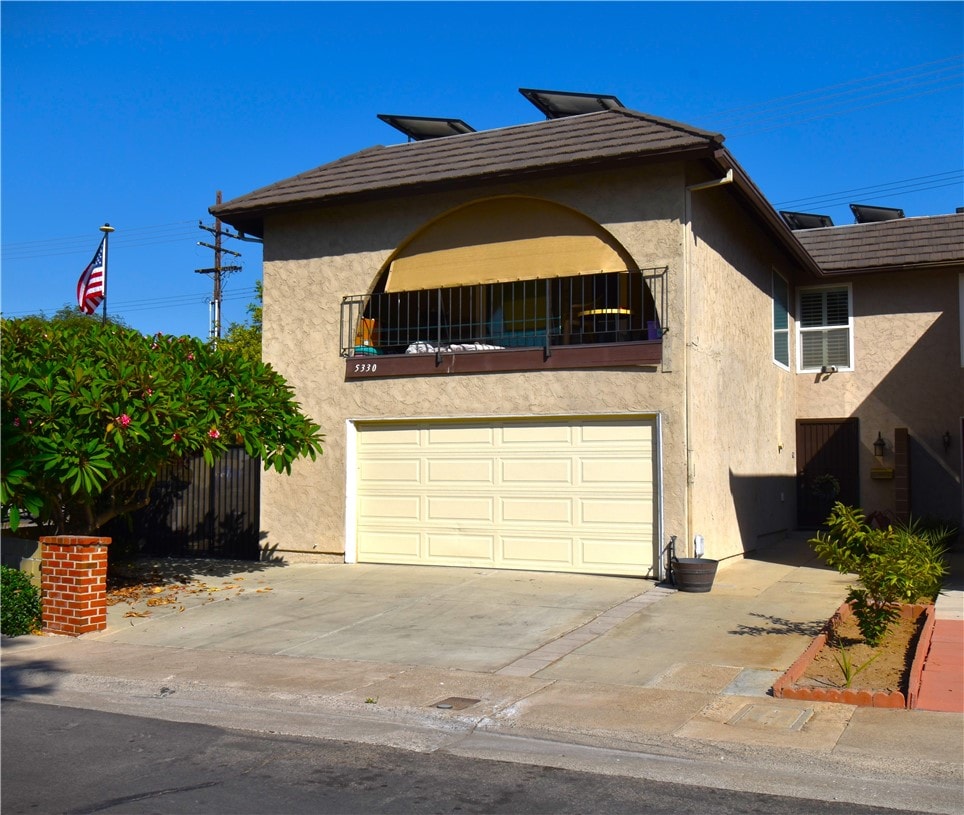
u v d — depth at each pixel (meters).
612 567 13.53
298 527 15.70
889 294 19.58
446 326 15.16
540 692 8.08
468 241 14.90
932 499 18.89
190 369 12.56
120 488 13.84
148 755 6.61
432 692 8.13
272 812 5.46
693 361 13.45
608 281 14.31
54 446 11.03
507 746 6.85
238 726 7.43
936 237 19.05
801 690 7.67
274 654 9.73
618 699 7.80
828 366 19.97
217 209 16.30
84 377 11.48
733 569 14.45
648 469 13.40
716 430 14.45
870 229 19.95
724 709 7.43
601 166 13.51
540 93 16.56
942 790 5.83
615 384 13.55
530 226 14.46
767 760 6.38
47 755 6.61
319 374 15.77
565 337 14.27
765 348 17.75
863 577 9.45
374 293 15.70
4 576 11.15
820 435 19.95
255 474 16.08
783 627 10.34
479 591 12.69
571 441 13.91
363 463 15.44
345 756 6.60
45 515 12.38
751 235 17.05
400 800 5.68
